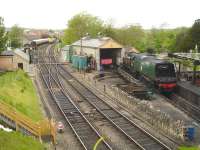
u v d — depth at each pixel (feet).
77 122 89.61
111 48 187.21
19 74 147.84
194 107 105.60
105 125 87.20
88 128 84.23
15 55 170.19
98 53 186.19
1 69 161.99
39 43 354.13
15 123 70.08
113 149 68.74
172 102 114.42
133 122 86.74
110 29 264.11
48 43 416.87
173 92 128.36
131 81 155.53
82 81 156.15
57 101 113.80
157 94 128.77
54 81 154.81
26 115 84.99
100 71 187.32
